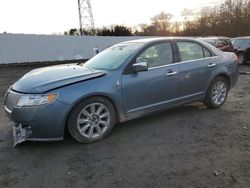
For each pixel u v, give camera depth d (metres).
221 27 48.31
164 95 5.80
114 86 5.10
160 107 5.79
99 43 30.23
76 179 3.83
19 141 4.77
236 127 5.61
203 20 50.56
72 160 4.36
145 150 4.63
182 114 6.45
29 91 4.64
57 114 4.59
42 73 5.21
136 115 5.48
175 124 5.80
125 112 5.31
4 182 3.80
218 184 3.62
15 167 4.19
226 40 17.00
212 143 4.85
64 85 4.71
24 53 25.92
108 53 6.04
